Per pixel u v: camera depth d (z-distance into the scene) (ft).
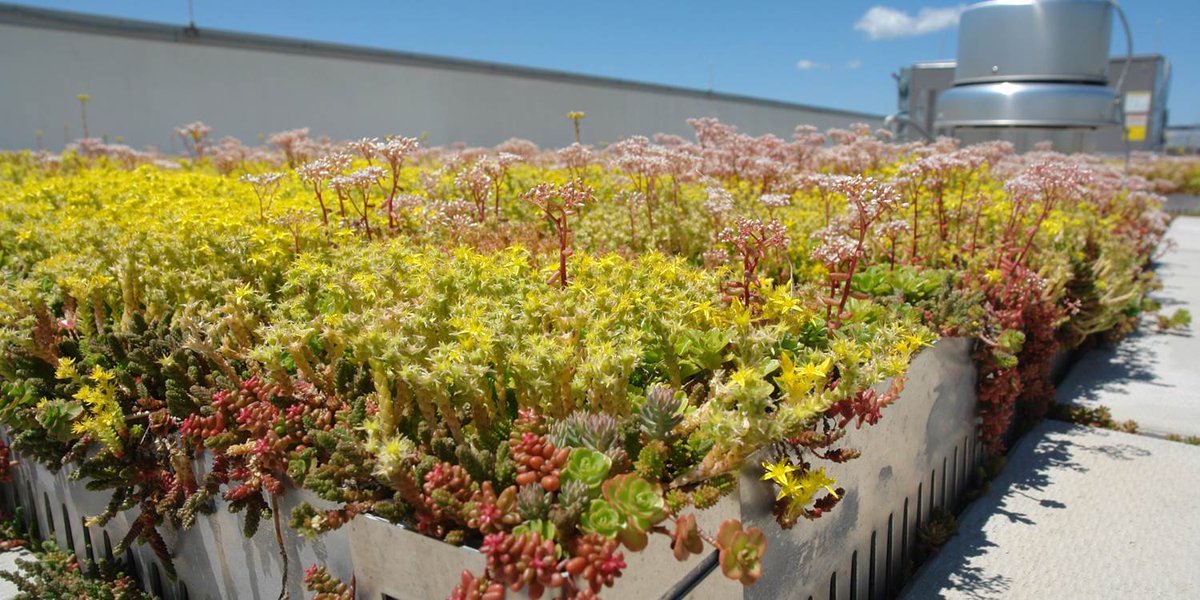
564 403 6.75
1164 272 31.35
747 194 17.98
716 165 19.47
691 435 6.73
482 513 5.65
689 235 13.52
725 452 6.31
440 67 52.54
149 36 40.04
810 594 8.18
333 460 6.48
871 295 11.79
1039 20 33.32
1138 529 10.80
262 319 9.37
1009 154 25.94
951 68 43.91
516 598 5.52
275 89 44.91
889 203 9.52
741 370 6.75
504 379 7.19
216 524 8.12
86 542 9.94
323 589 6.79
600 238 12.80
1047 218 16.70
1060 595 9.34
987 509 11.50
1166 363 18.53
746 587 7.10
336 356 7.66
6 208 14.01
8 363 9.09
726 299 9.32
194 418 7.52
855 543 8.95
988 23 34.50
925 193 16.99
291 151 22.84
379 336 6.61
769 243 9.74
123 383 8.57
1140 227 25.75
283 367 7.54
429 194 15.84
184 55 41.42
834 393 6.88
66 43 37.45
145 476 8.45
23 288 9.16
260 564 7.79
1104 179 23.54
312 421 7.01
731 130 21.34
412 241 12.17
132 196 13.89
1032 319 13.47
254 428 7.08
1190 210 63.26
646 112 67.62
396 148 12.12
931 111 44.62
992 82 34.76
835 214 15.98
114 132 39.27
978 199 14.73
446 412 6.46
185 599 8.86
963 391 11.72
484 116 55.26
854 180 9.56
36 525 10.90
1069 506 11.54
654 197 15.30
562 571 5.39
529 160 24.38
